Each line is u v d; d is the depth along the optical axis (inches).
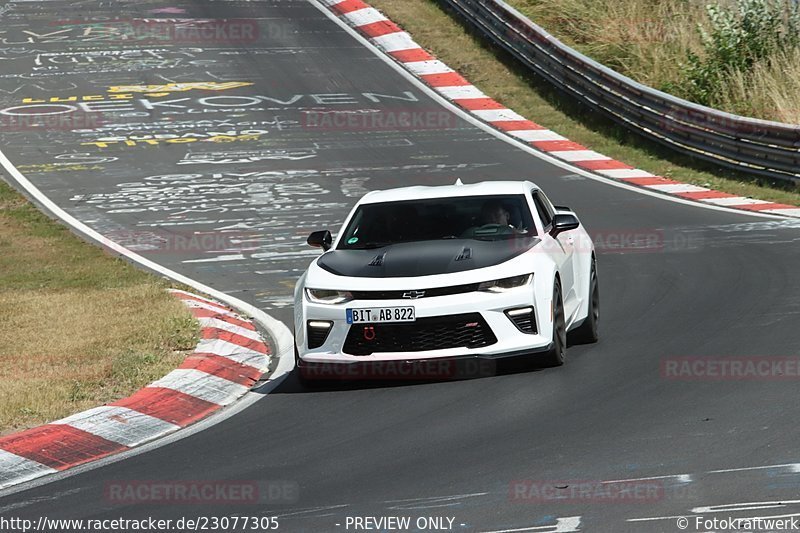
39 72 4143.7
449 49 4352.9
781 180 2896.2
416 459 912.3
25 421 1113.4
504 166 3102.9
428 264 1200.2
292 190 2851.9
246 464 946.1
